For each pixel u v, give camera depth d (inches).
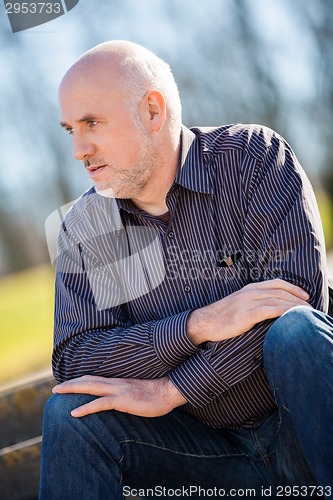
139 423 102.5
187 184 111.3
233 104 674.2
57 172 650.2
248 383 107.5
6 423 145.4
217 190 112.2
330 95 671.8
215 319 103.6
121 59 109.7
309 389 90.5
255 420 110.2
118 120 108.0
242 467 108.5
